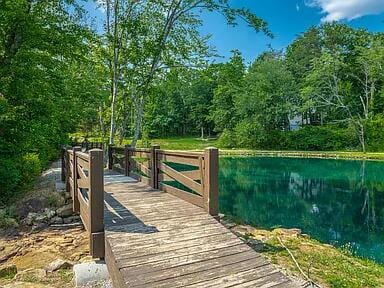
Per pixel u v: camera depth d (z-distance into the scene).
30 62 8.34
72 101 11.80
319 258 4.44
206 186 4.13
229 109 34.69
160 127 43.62
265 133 31.66
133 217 3.91
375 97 29.36
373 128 27.78
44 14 8.88
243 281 2.42
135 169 7.73
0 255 4.28
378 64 28.00
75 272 3.16
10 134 8.09
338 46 31.20
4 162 7.30
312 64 31.88
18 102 8.21
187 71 11.83
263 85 31.73
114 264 2.74
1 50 8.27
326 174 16.42
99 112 15.70
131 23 10.37
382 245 6.37
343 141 29.17
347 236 6.95
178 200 4.88
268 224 7.62
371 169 18.06
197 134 45.66
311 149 30.25
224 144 33.12
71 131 19.81
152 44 10.72
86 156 3.78
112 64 11.02
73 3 9.29
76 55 9.53
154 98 13.10
